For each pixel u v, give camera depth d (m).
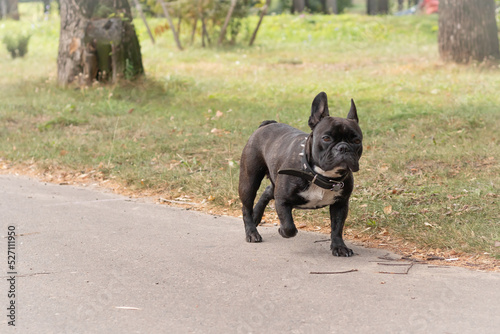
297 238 6.00
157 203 7.50
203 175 8.33
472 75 14.58
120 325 4.01
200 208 7.27
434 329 3.83
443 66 16.23
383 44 23.92
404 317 4.02
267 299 4.40
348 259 5.30
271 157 5.57
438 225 6.00
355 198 7.05
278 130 5.79
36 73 17.64
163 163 9.01
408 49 21.83
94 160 9.28
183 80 15.51
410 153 8.69
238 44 24.50
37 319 4.12
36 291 4.62
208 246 5.75
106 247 5.74
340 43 24.56
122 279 4.87
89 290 4.64
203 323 4.01
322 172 5.01
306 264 5.18
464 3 16.16
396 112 11.12
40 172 9.08
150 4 24.53
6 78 17.11
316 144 4.93
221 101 13.38
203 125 11.23
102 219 6.74
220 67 18.58
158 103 13.36
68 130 11.23
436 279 4.71
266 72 17.45
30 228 6.39
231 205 7.21
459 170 7.94
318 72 17.27
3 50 24.61
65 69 14.68
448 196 6.77
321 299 4.37
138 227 6.43
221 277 4.88
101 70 14.59
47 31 28.28
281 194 5.24
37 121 11.89
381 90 13.81
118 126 11.34
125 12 14.88
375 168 8.18
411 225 6.08
